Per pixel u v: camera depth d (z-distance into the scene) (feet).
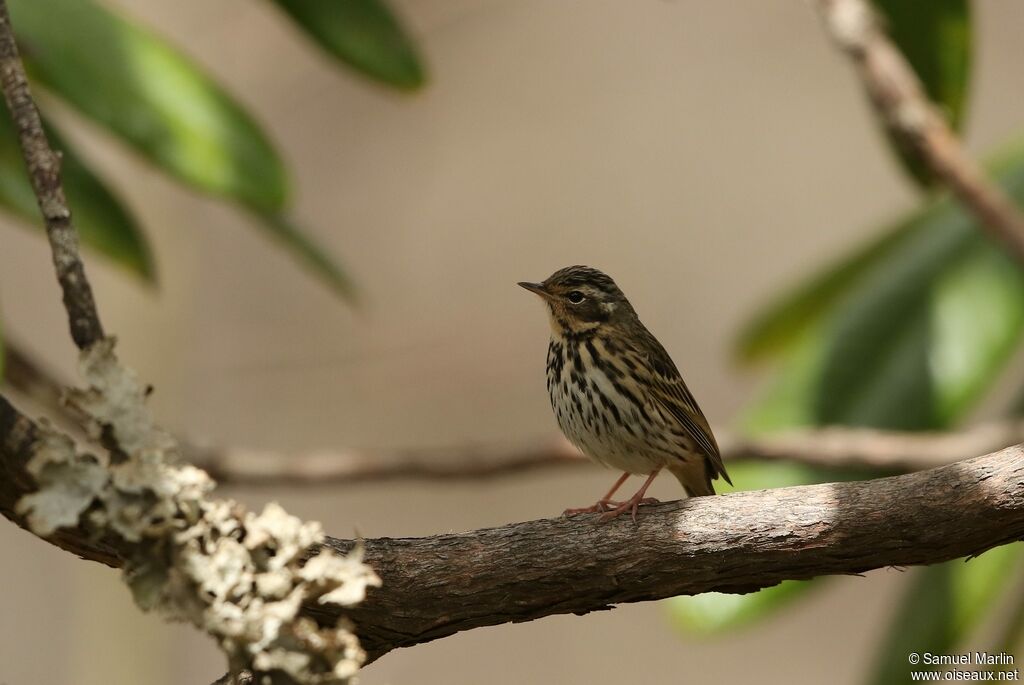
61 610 55.67
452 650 62.90
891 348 34.81
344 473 37.29
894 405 34.17
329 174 65.41
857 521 22.77
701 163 69.41
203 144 27.86
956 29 33.40
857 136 70.03
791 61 71.51
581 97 70.23
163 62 28.12
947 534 22.43
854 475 36.22
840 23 33.63
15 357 36.68
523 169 68.28
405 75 30.78
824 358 35.42
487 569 23.47
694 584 23.79
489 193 67.51
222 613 19.30
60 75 27.20
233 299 62.59
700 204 68.85
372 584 20.76
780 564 23.32
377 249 65.31
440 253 65.82
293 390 61.87
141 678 48.34
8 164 30.40
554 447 38.17
